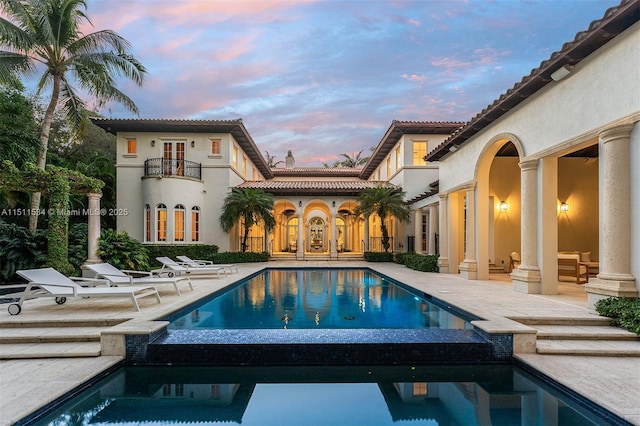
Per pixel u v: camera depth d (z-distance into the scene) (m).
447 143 12.62
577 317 5.89
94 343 5.25
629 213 5.93
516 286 8.97
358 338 5.08
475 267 11.59
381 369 4.81
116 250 12.23
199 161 19.53
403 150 20.08
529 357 4.75
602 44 6.41
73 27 13.85
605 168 6.21
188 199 18.50
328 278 14.06
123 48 14.44
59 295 6.49
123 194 18.95
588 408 3.54
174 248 17.45
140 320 5.96
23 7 12.33
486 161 11.17
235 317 7.48
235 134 20.09
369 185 21.80
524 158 8.77
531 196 8.64
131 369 4.79
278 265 17.77
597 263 10.67
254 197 18.67
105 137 26.61
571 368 4.34
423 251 21.22
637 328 5.23
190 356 4.84
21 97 16.48
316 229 30.09
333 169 31.56
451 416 3.55
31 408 3.33
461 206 13.74
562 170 12.52
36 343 5.23
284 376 4.62
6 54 12.74
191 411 3.66
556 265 8.38
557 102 7.67
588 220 12.27
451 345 4.91
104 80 14.41
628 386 3.80
